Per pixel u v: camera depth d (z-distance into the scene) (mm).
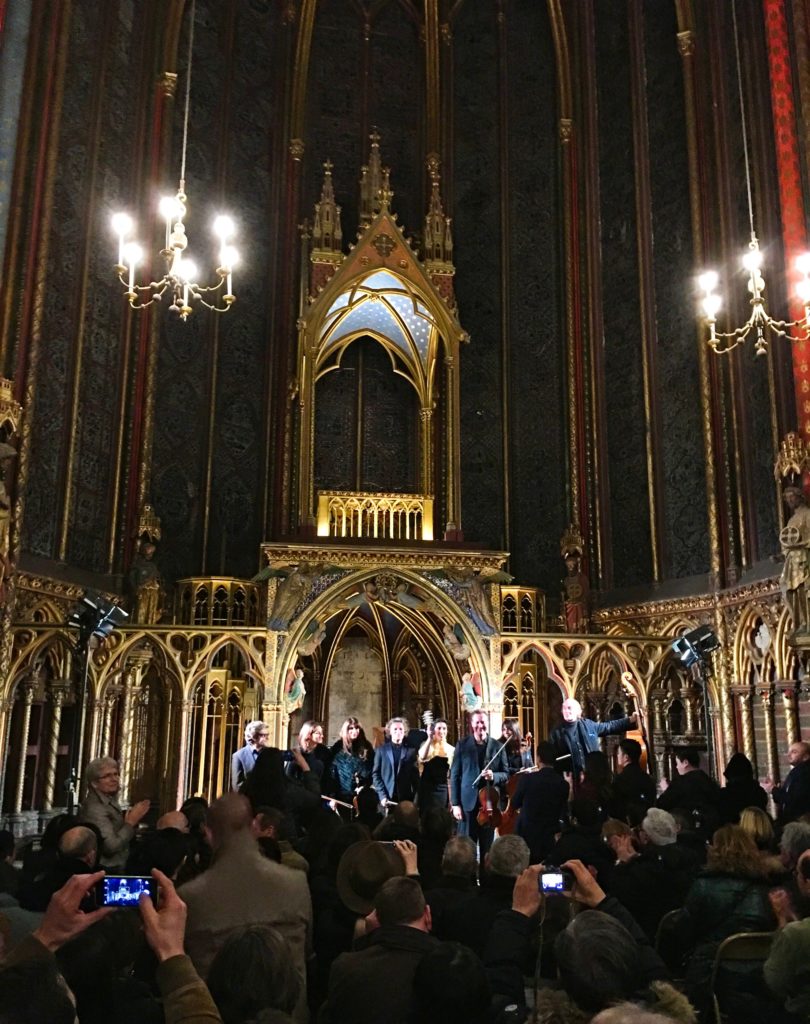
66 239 15688
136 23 18219
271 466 18781
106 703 13961
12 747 12977
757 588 14430
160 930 2795
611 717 15625
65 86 15922
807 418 13227
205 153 19125
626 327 18859
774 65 14602
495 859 4730
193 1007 2557
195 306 18500
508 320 20438
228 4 20062
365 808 7988
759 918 4297
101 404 16328
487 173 21312
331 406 19656
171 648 14086
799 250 13930
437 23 21516
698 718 15203
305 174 20484
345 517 17344
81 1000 2881
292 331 19312
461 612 15031
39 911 4414
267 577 14820
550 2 21234
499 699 14750
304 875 4113
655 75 19109
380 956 3197
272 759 6816
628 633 17109
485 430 19969
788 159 14227
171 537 17438
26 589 13852
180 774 13516
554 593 18859
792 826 5445
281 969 2729
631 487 18156
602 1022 1934
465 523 19438
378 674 18219
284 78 20688
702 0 18094
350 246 18234
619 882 5258
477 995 2740
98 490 16078
